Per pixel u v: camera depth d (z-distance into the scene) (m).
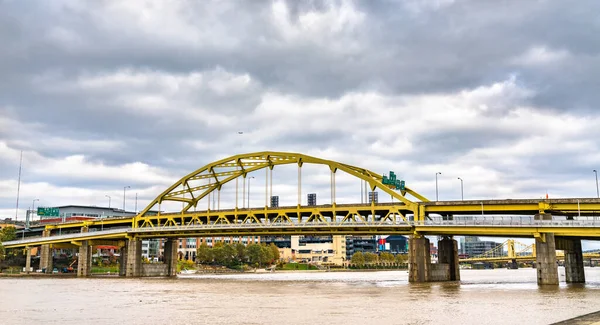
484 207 116.31
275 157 147.75
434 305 61.16
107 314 53.19
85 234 168.75
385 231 123.44
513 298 70.50
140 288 98.81
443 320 46.81
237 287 102.62
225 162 155.50
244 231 141.38
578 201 106.44
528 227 101.31
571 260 113.38
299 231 134.00
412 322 45.53
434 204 122.00
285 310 56.09
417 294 79.88
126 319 49.03
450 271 131.00
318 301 67.69
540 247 100.00
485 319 47.28
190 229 149.00
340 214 137.25
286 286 106.50
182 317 50.12
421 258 119.94
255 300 69.81
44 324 45.69
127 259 162.75
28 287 101.75
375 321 46.34
